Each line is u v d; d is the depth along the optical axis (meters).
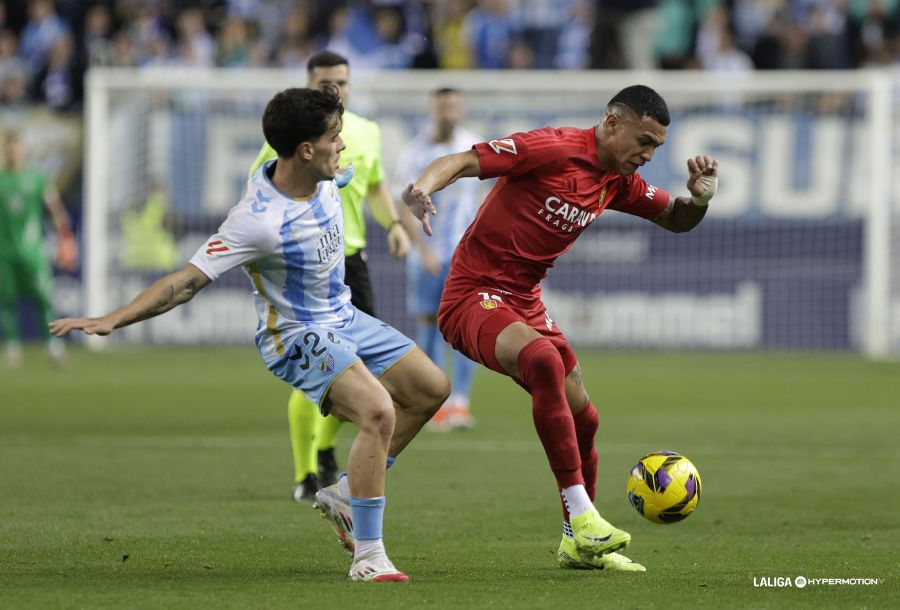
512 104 64.75
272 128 16.53
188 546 19.84
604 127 18.94
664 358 62.56
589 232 63.75
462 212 39.25
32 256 56.91
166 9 76.50
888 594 16.19
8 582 16.66
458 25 73.62
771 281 63.03
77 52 74.94
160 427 37.28
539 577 17.33
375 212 27.86
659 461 18.50
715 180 19.58
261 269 17.14
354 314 18.06
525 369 18.09
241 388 48.50
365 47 73.06
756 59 70.31
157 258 65.81
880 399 45.78
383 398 17.05
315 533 21.19
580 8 73.12
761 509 24.47
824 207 62.75
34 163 69.31
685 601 15.54
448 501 25.08
